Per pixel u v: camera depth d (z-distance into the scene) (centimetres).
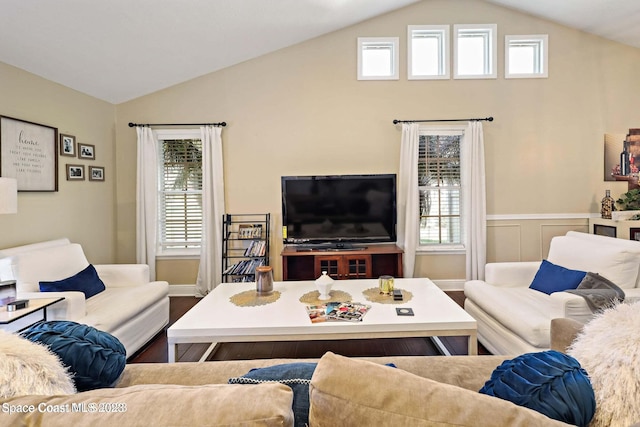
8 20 241
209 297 250
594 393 85
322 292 243
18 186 284
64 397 67
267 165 417
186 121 414
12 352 84
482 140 405
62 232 332
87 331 130
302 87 414
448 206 432
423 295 249
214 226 410
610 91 415
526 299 243
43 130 309
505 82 414
